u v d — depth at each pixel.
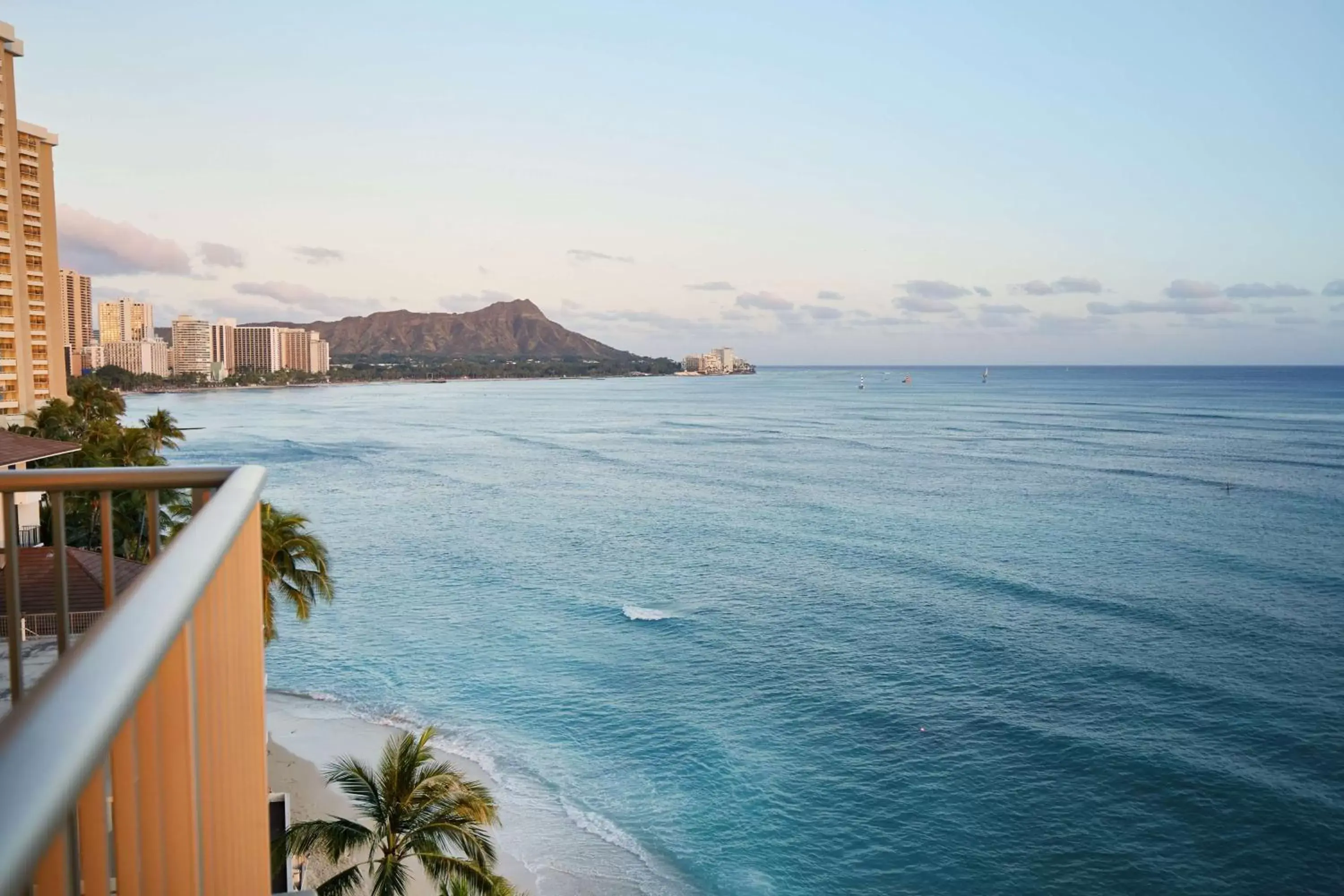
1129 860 29.20
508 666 45.34
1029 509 84.62
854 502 89.56
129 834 1.11
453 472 114.00
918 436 157.88
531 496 94.50
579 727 38.69
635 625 51.16
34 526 35.75
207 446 145.75
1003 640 47.81
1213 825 30.86
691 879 28.55
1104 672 43.34
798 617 52.12
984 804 32.38
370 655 46.81
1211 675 42.69
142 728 1.23
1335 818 30.95
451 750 36.53
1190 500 88.38
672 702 40.91
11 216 69.31
